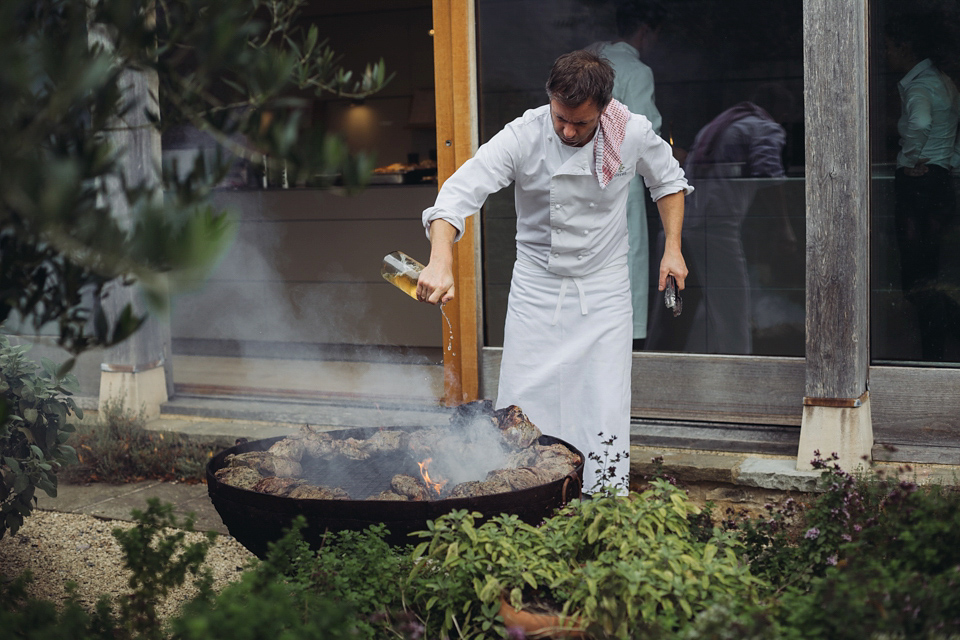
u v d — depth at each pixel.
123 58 1.65
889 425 3.97
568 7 4.28
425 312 6.80
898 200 3.90
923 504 2.40
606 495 2.68
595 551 2.51
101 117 1.57
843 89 3.63
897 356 3.97
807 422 3.78
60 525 4.17
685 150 4.23
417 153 8.80
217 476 3.03
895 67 3.84
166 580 2.54
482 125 4.50
